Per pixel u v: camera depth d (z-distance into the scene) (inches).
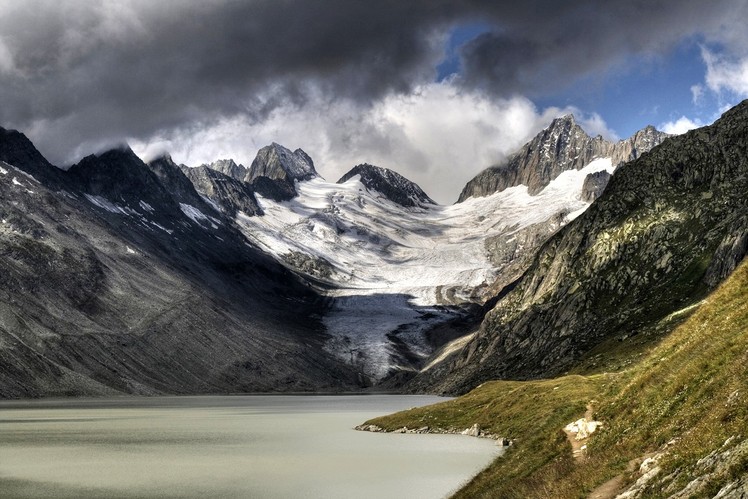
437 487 3029.0
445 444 4308.6
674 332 2370.8
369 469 3582.7
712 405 1509.6
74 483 3405.5
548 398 4515.3
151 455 4495.6
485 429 4611.2
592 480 1616.6
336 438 5319.9
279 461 4089.6
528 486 2069.4
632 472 1504.7
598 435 2092.8
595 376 4761.3
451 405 5659.5
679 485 1219.9
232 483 3346.5
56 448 4938.5
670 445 1487.5
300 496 2952.8
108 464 4077.3
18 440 5487.2
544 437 2765.7
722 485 1093.1
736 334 1768.0
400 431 5393.7
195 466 3964.1
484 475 2829.7
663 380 1984.5
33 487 3289.9
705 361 1771.7
